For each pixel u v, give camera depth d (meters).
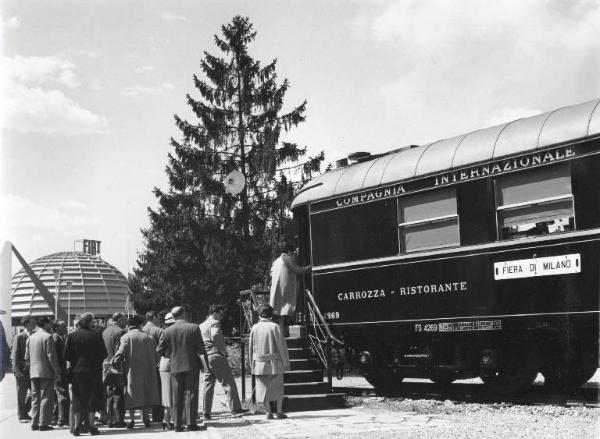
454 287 12.50
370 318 13.95
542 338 11.60
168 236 27.77
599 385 13.94
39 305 70.06
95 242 80.50
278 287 13.73
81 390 10.55
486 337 12.41
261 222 27.22
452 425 9.56
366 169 14.59
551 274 11.06
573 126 11.00
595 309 10.51
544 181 11.32
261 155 26.95
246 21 28.59
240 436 9.45
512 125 12.20
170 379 11.29
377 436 8.71
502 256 11.78
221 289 26.23
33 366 11.31
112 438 10.11
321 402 12.59
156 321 12.88
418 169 13.30
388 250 13.73
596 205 10.58
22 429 11.64
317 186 15.50
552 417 9.98
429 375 13.39
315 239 15.24
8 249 16.02
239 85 28.22
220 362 12.41
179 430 10.50
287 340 13.95
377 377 14.61
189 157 27.11
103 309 72.88
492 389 12.48
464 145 12.74
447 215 12.76
